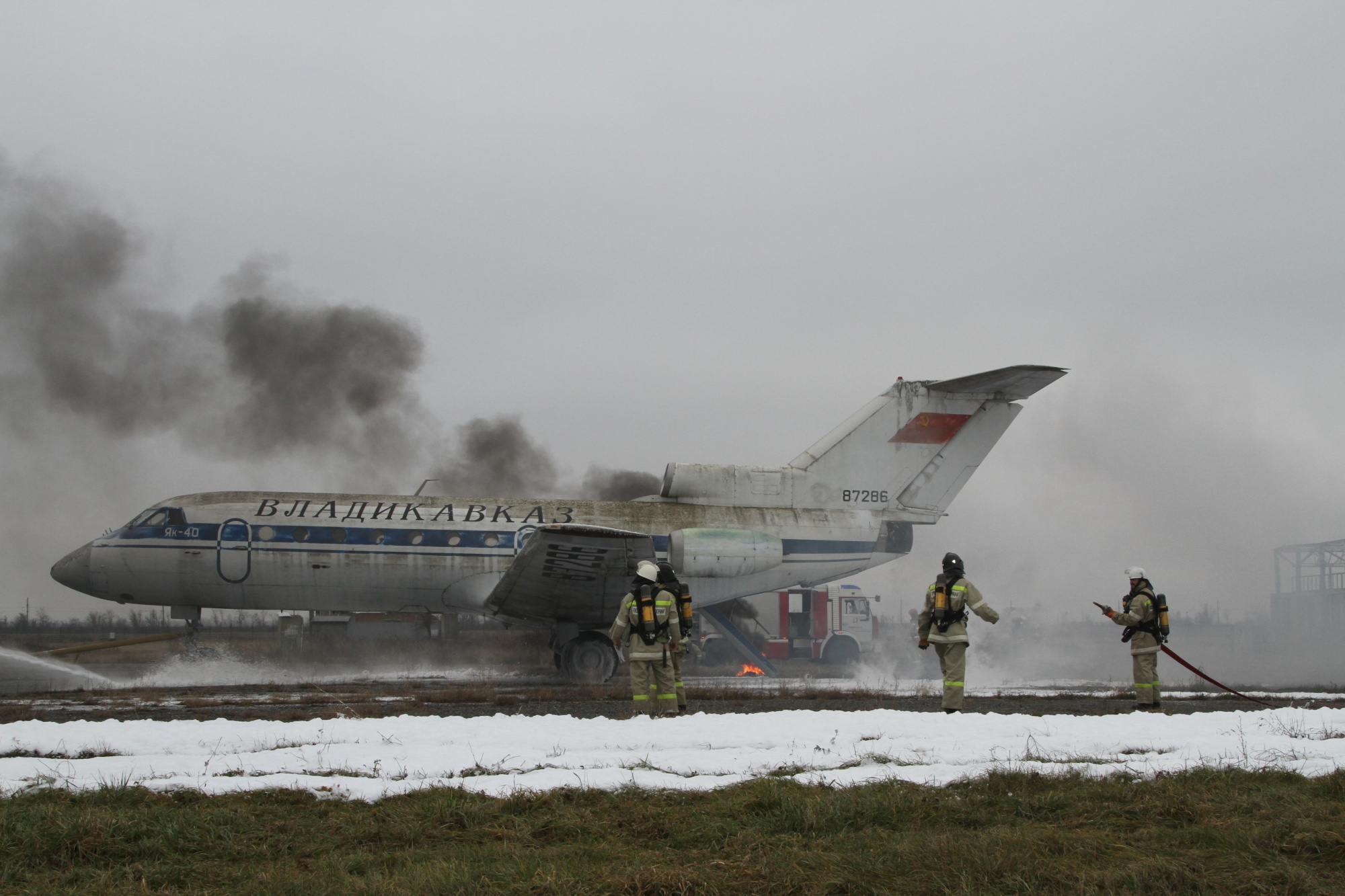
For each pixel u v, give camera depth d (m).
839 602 33.84
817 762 9.00
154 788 7.92
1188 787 7.95
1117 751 9.80
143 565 22.98
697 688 18.97
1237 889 5.64
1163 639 15.06
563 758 9.09
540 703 15.48
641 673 12.93
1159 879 5.71
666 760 8.98
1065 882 5.75
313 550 22.94
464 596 23.08
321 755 9.12
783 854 6.18
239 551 22.92
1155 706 14.81
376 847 6.57
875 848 6.37
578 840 6.69
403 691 18.22
